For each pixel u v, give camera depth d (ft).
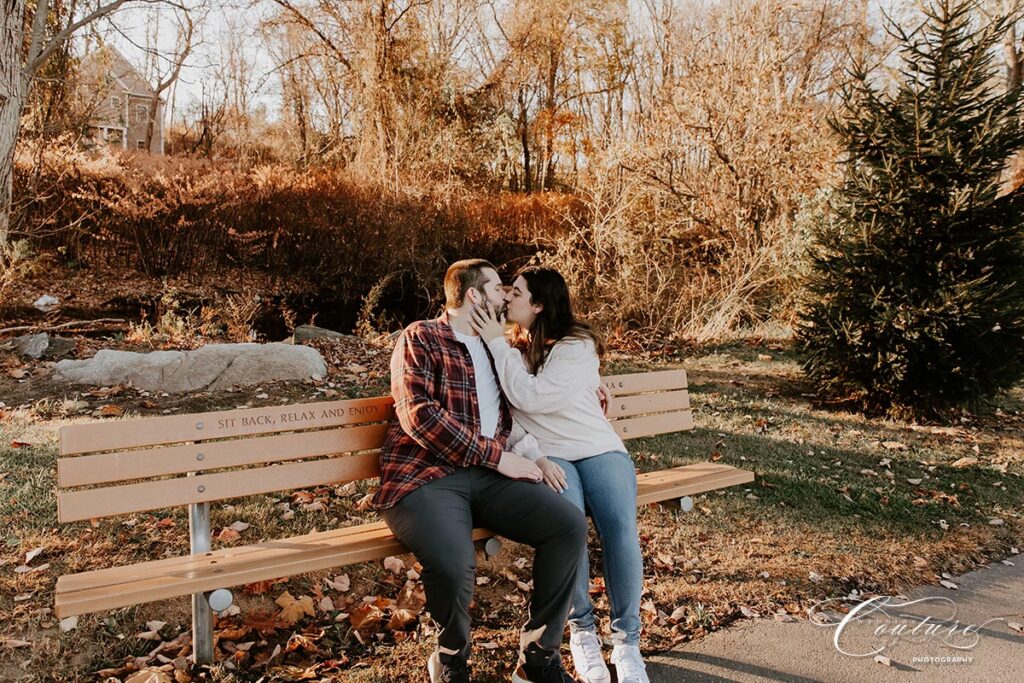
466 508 8.71
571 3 55.42
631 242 33.22
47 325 25.93
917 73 19.88
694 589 11.02
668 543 12.39
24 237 30.83
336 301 36.88
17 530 11.06
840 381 20.63
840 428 19.04
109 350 19.93
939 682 8.98
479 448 8.68
